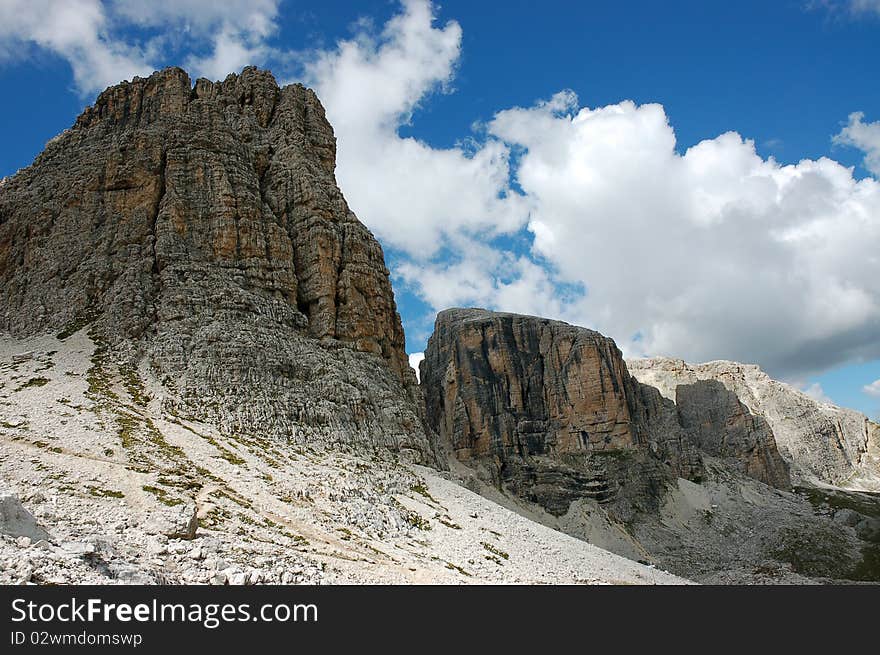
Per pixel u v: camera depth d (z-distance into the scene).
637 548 177.50
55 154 131.38
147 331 101.31
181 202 115.81
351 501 75.38
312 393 100.94
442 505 89.00
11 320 104.88
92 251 112.31
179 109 138.00
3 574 27.41
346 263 127.62
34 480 54.69
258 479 71.62
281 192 130.12
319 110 155.12
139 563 35.88
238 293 108.50
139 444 71.81
